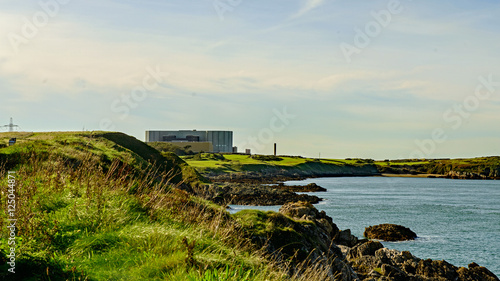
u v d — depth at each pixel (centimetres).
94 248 1026
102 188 1322
